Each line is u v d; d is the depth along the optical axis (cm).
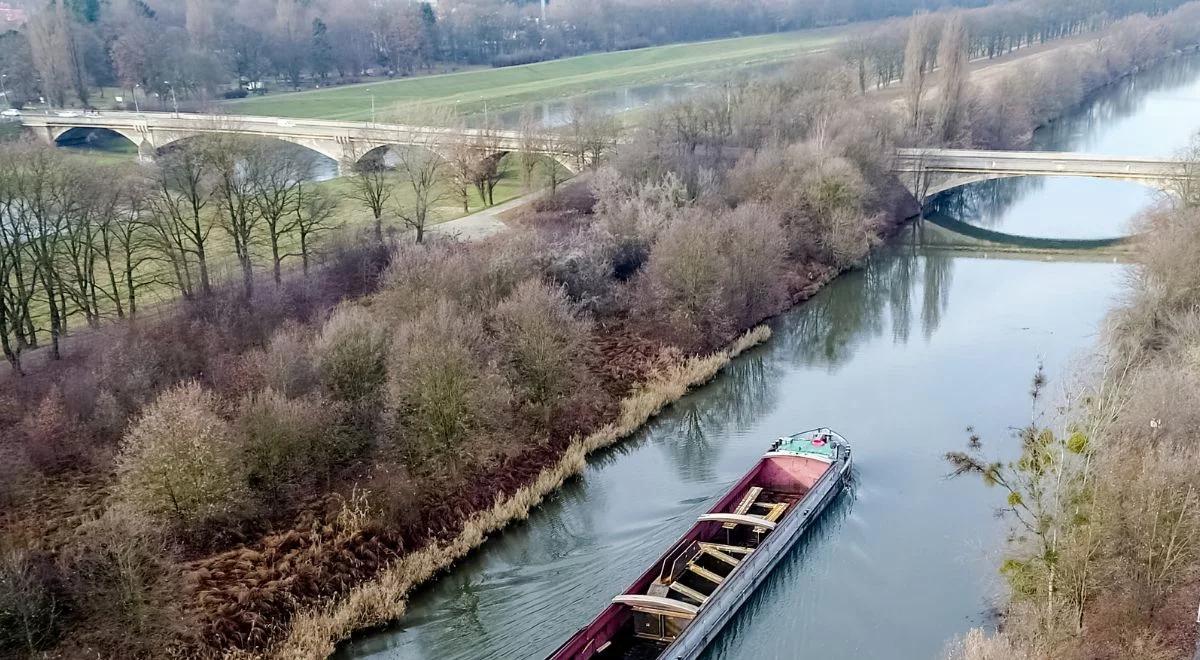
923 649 5216
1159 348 7569
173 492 5762
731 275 9700
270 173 11206
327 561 5888
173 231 9819
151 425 5897
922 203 14125
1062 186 16362
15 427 6969
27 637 4703
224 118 14412
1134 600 4750
